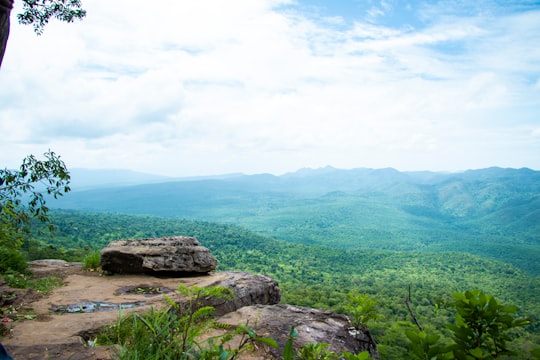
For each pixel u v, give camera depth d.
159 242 8.96
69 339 3.96
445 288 92.19
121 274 8.09
